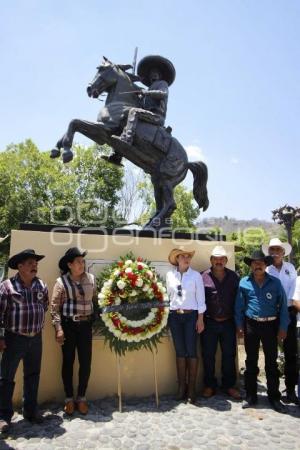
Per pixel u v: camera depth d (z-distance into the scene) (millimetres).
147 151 5746
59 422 3758
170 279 4812
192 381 4477
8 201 17344
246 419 3908
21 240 4531
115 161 6156
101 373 4598
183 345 4637
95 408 4188
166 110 5988
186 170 6156
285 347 4742
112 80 5750
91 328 4195
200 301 4664
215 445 3301
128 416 3955
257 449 3240
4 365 3666
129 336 4363
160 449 3209
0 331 3641
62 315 4121
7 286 3736
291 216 9539
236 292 4824
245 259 4621
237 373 5184
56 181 17859
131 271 4484
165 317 4562
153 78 6273
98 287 4617
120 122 5586
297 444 3355
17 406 4207
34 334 3766
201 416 3980
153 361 4855
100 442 3330
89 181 18578
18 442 3301
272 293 4363
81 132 5465
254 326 4371
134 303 4461
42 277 4547
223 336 4824
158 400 4477
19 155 18406
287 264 5164
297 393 4625
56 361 4457
